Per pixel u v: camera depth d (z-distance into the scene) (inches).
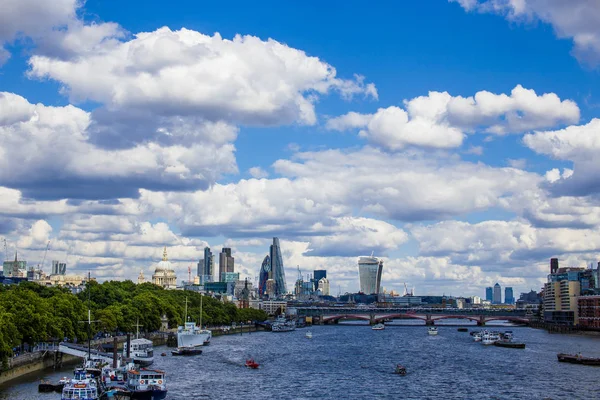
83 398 7775.6
